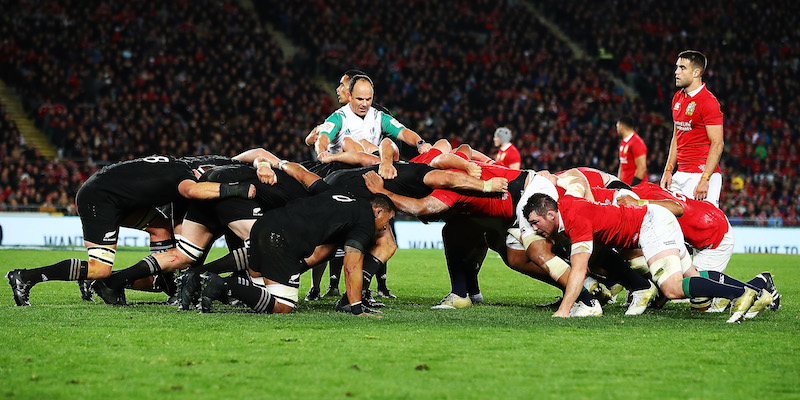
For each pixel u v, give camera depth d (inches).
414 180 712.4
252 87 2598.4
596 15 3292.3
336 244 692.7
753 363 467.2
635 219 667.4
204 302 653.3
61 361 457.1
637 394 393.1
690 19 3272.6
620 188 789.9
